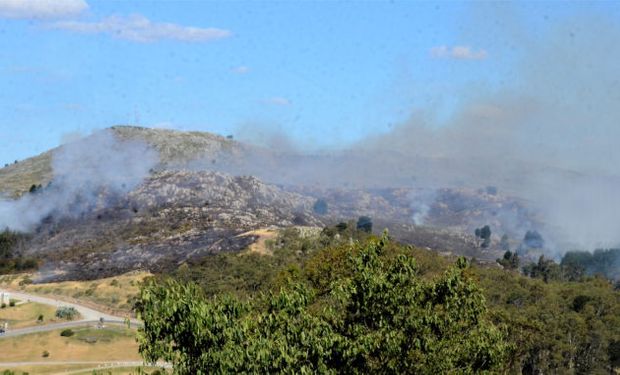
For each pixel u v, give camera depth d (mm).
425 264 98875
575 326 95500
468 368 40875
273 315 41344
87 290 148375
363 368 38875
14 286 160375
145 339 38125
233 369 36469
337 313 43375
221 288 114062
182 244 169500
